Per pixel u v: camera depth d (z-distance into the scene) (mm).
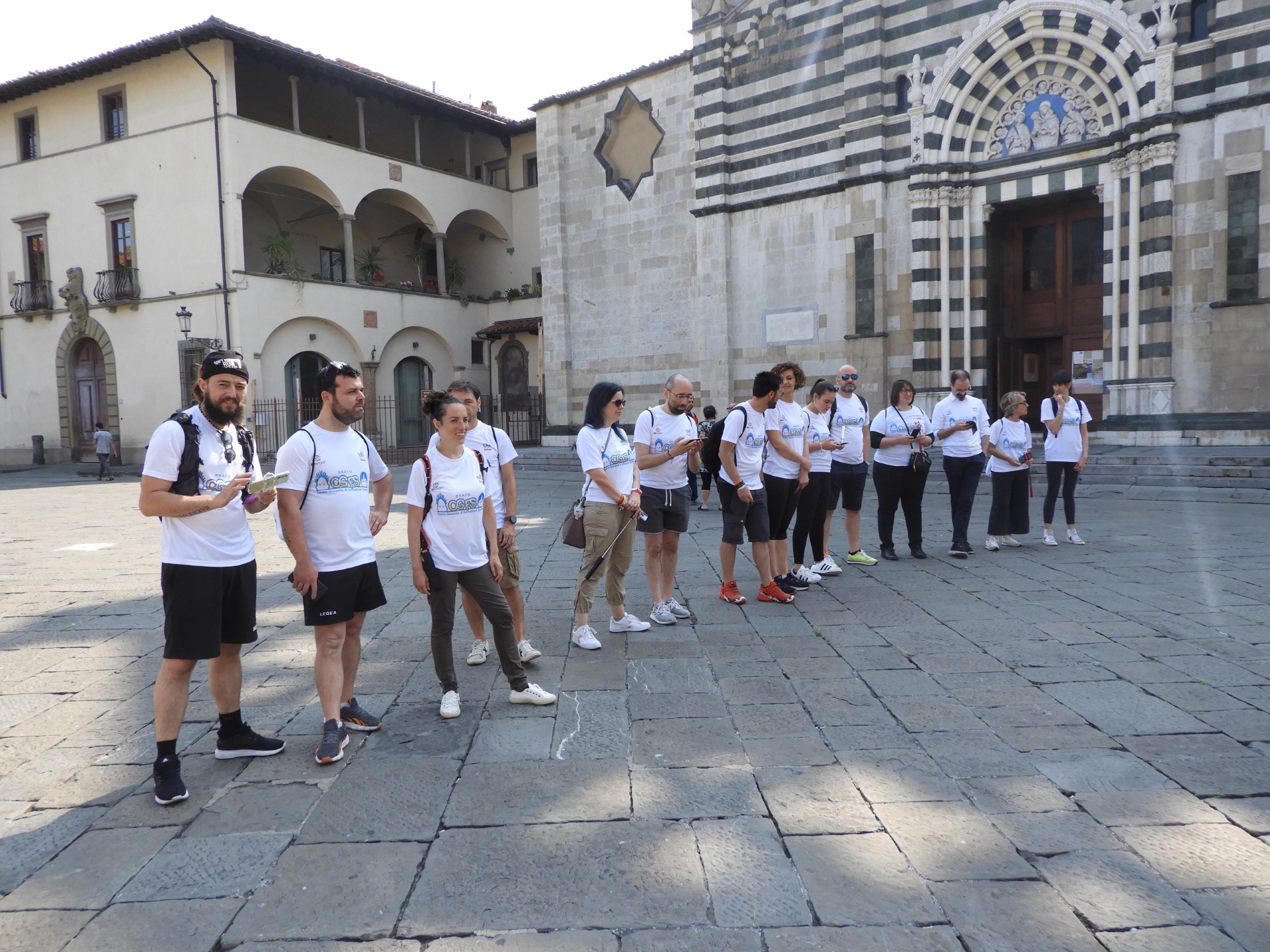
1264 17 13984
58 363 27906
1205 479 12812
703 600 6926
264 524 12383
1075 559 8336
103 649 5922
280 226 28312
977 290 17594
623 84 22703
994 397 18281
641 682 4934
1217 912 2656
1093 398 17578
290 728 4367
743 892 2812
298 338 25938
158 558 9664
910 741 4004
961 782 3570
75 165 26641
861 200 18359
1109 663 5082
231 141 23969
